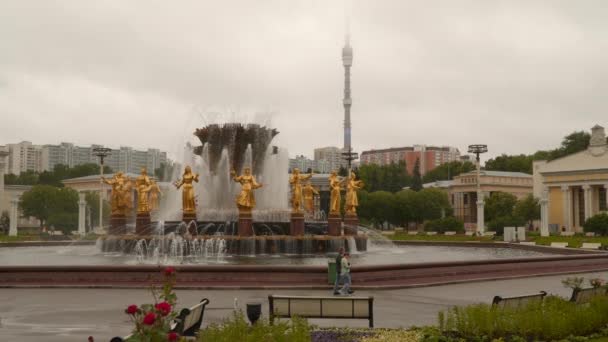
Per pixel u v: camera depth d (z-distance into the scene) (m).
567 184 114.44
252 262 29.95
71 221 99.62
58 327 14.82
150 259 31.73
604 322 13.58
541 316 12.76
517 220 81.44
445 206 110.56
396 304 18.75
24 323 15.35
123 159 193.25
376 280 22.55
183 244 33.28
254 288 21.73
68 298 19.61
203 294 20.61
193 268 22.03
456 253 41.19
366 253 37.16
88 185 129.62
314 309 13.76
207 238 33.38
